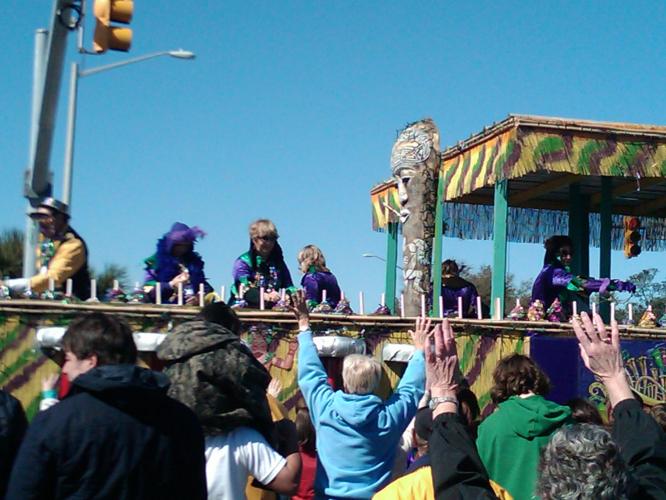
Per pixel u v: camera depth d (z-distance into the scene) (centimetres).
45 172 864
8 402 388
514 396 473
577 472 287
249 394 409
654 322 864
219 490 403
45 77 847
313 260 791
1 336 588
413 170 855
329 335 676
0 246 2091
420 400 513
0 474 377
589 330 353
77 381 332
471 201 1240
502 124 903
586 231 1216
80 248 666
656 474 328
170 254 722
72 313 602
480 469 326
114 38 857
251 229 752
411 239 852
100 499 322
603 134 904
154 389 340
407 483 360
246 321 649
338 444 490
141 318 617
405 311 845
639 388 776
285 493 416
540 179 1161
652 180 1108
